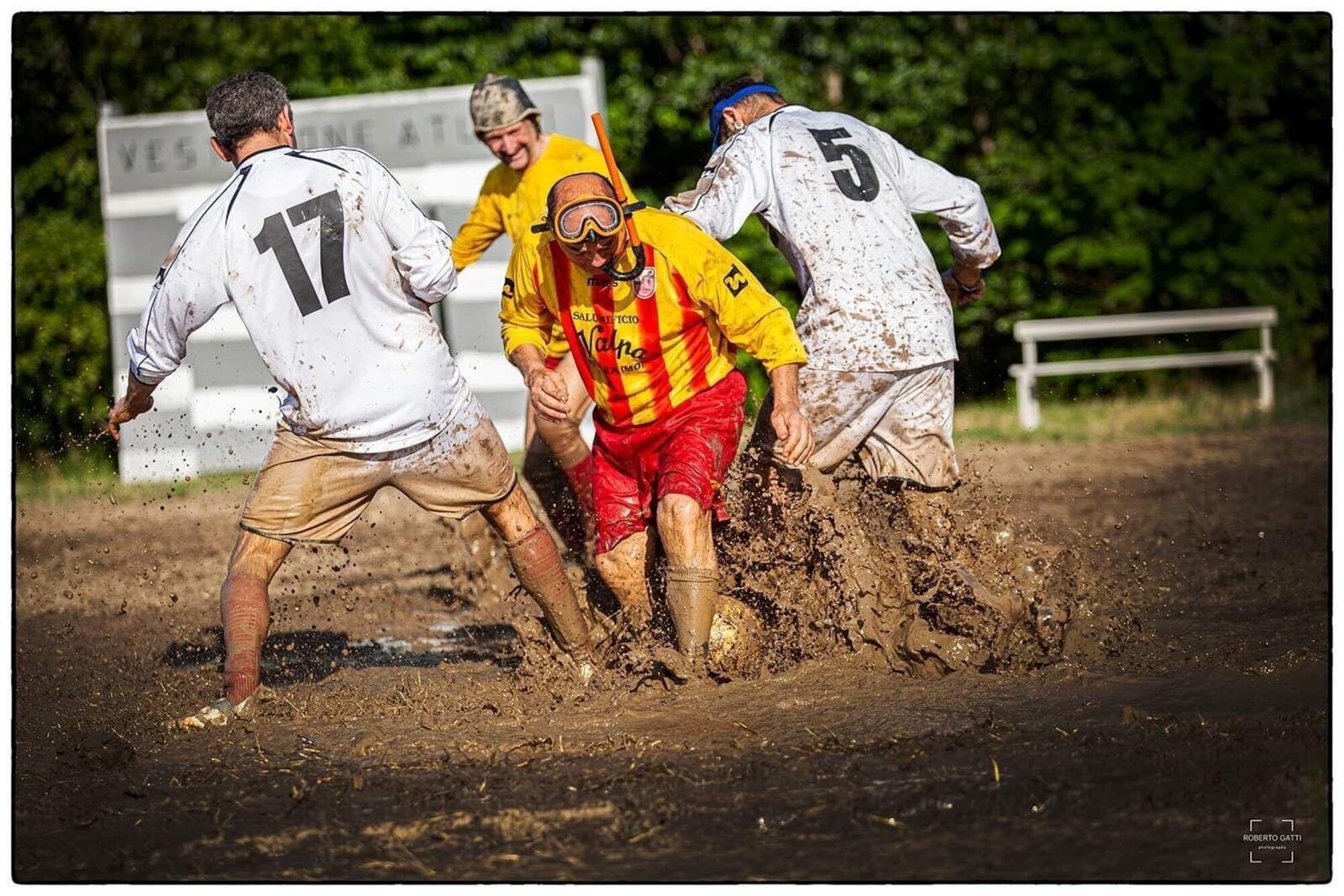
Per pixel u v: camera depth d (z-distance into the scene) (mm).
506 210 20938
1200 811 10133
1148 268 57562
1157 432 40344
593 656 14820
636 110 56969
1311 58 58844
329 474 13789
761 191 15516
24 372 51031
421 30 57969
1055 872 9141
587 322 14273
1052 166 57875
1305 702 12695
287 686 15562
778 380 14250
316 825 10539
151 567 26156
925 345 15250
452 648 17844
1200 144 59844
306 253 13203
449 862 9680
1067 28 58062
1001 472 33406
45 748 13312
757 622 14602
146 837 10500
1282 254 58312
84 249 52875
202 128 43656
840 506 14852
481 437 14172
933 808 10352
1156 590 18641
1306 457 34188
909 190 16281
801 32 57688
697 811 10484
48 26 54969
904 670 14133
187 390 42250
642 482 14914
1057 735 11953
